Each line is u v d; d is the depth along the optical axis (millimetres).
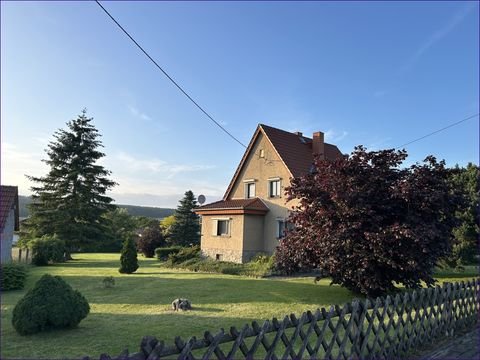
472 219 18141
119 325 7551
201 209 25000
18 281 13078
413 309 5809
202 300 10539
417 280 9906
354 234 9672
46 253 23219
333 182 10156
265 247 23234
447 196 9555
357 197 9727
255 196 24734
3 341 6422
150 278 16016
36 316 6809
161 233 38094
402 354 5340
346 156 10734
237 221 22859
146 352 2871
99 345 6215
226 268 18812
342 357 4504
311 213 10781
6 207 20266
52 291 7117
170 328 7328
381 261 9383
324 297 11141
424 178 9578
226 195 26672
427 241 8859
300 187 10953
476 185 18562
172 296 11195
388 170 10328
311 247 10336
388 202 10008
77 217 30750
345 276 10141
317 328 4227
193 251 24891
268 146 24422
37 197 31094
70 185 31156
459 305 6988
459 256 18047
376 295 10430
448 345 5984
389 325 5152
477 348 5852
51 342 6371
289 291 12219
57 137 31594
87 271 19266
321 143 25750
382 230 9391
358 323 4703
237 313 8773
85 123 32312
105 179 32469
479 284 7789
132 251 18484
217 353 3287
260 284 13953
